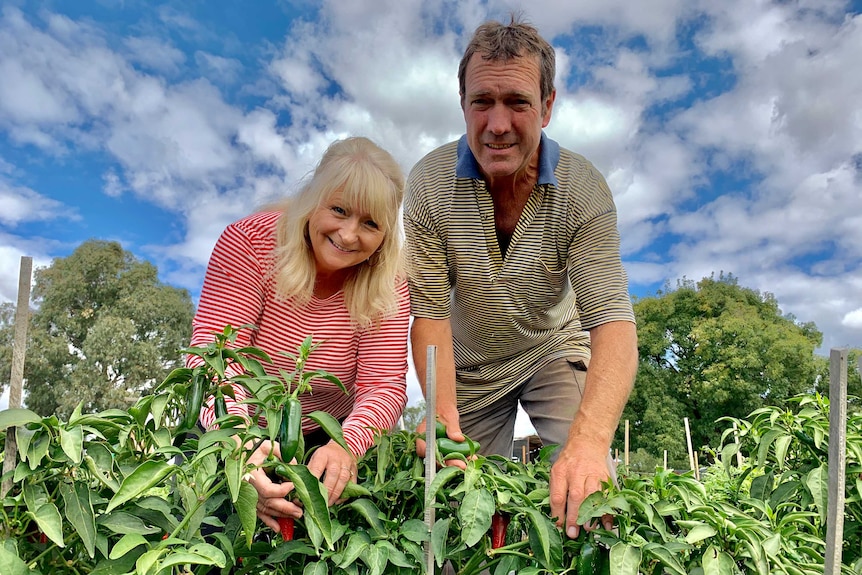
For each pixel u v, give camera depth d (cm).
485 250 219
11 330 2225
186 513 130
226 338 136
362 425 158
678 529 148
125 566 118
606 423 166
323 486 125
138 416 134
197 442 135
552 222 212
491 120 186
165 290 2414
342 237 159
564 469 146
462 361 265
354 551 130
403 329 185
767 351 1956
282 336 179
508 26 191
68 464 117
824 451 162
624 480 147
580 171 212
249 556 139
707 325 2059
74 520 112
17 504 113
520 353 255
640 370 2122
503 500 134
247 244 172
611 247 207
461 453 152
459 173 212
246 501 120
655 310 2197
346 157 160
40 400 2167
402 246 180
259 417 152
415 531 138
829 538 134
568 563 140
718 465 359
